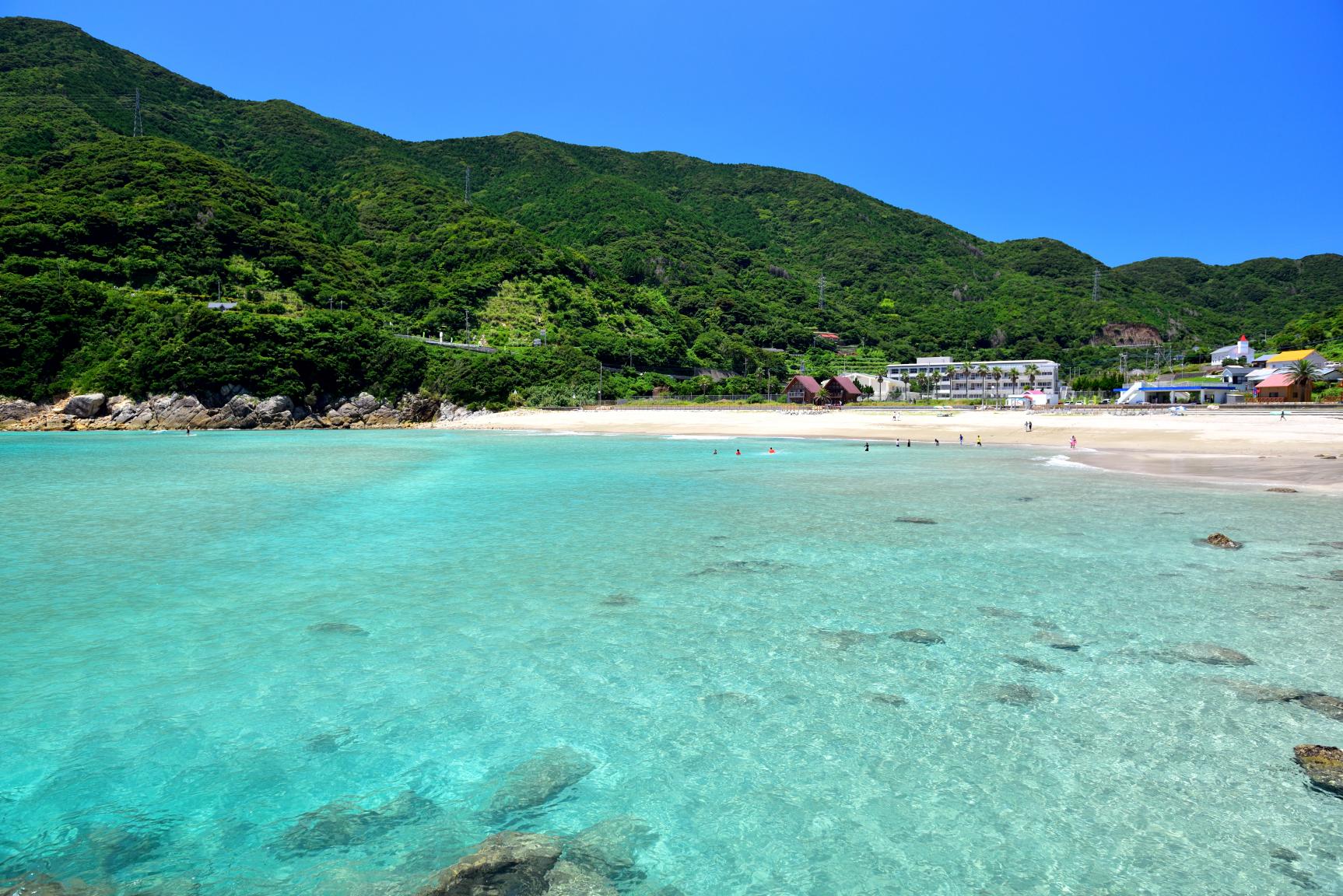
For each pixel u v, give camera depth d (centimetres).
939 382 16788
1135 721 924
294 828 725
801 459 4872
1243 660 1119
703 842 699
